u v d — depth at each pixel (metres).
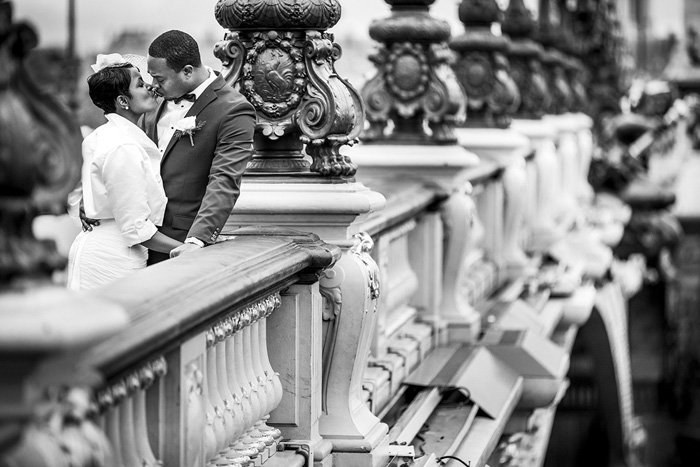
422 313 12.03
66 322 3.80
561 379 11.94
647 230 41.44
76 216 7.70
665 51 76.00
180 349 5.29
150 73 7.56
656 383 52.12
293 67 7.98
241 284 5.90
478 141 16.81
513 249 17.64
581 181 31.62
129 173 7.26
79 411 4.00
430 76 12.34
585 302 18.25
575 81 31.50
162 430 5.30
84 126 7.60
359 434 7.93
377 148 12.29
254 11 7.88
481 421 10.04
